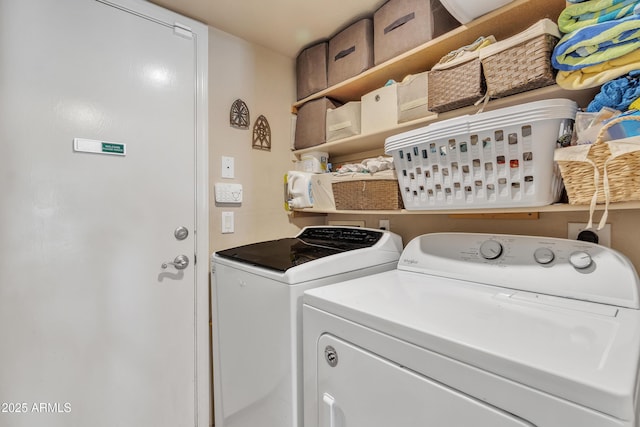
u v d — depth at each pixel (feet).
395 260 4.74
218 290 4.80
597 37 2.52
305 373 3.15
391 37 4.62
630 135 2.33
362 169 4.89
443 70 3.76
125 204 4.46
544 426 1.63
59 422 3.93
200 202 5.19
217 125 5.46
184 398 4.95
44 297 3.86
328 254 4.12
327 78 5.82
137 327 4.54
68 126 4.02
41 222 3.85
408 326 2.23
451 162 3.42
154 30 4.72
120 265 4.41
